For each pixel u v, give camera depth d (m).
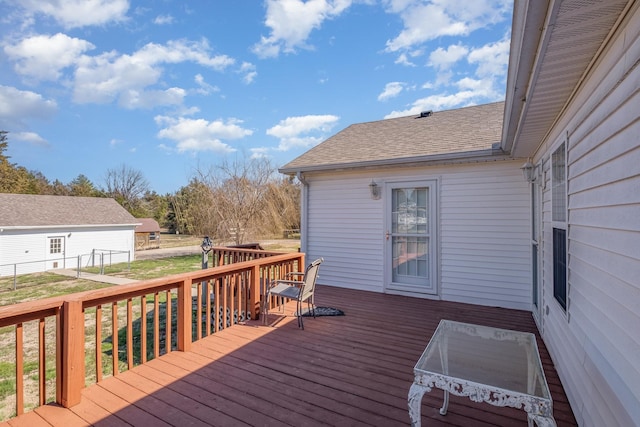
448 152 4.96
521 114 2.84
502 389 1.65
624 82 1.56
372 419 2.23
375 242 6.05
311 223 6.70
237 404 2.42
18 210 16.23
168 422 2.21
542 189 3.76
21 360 2.28
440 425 2.17
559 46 1.71
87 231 17.38
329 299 5.49
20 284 12.24
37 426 2.16
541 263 3.83
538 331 4.00
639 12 1.37
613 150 1.71
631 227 1.51
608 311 1.77
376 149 6.32
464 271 5.30
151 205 37.75
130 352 2.99
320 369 2.98
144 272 14.24
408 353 3.33
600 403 1.87
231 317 4.20
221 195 16.92
